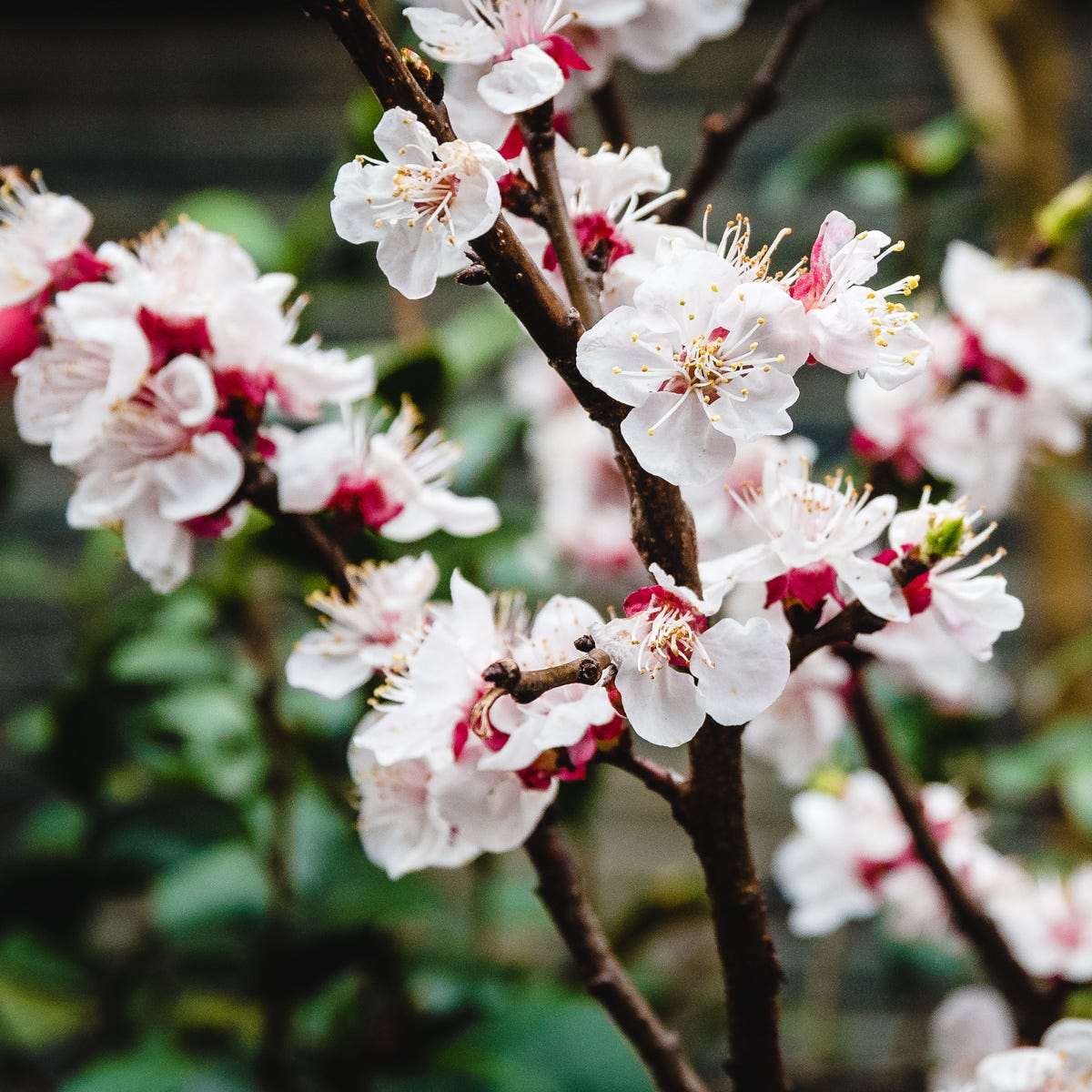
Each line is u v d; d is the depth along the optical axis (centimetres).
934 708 71
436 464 48
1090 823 69
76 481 47
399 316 71
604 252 43
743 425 40
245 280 46
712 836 42
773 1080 43
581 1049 53
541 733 41
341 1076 56
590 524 80
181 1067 56
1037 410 54
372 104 60
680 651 41
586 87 49
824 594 42
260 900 63
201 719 64
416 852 44
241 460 45
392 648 45
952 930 58
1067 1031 44
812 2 51
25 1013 69
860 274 41
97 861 68
